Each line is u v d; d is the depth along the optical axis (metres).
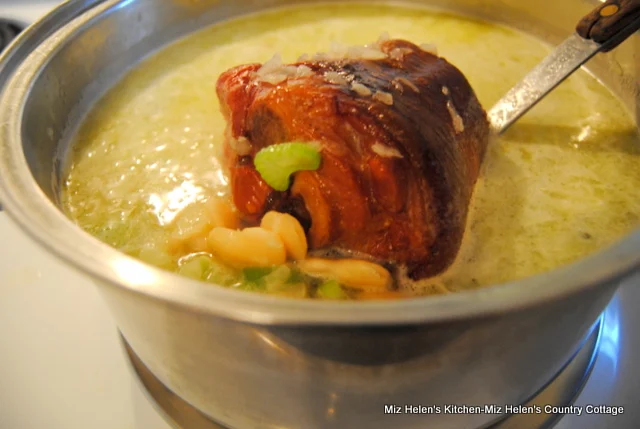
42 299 0.25
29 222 0.17
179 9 0.32
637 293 0.25
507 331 0.17
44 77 0.25
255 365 0.18
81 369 0.23
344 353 0.17
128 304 0.18
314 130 0.21
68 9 0.27
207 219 0.23
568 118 0.28
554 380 0.23
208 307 0.16
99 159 0.26
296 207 0.22
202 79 0.30
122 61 0.30
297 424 0.20
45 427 0.22
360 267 0.21
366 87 0.21
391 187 0.20
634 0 0.25
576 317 0.19
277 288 0.21
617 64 0.29
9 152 0.20
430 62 0.24
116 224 0.24
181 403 0.23
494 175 0.26
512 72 0.31
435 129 0.21
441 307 0.15
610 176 0.25
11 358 0.24
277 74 0.23
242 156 0.23
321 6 0.36
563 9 0.31
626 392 0.23
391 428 0.20
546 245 0.23
